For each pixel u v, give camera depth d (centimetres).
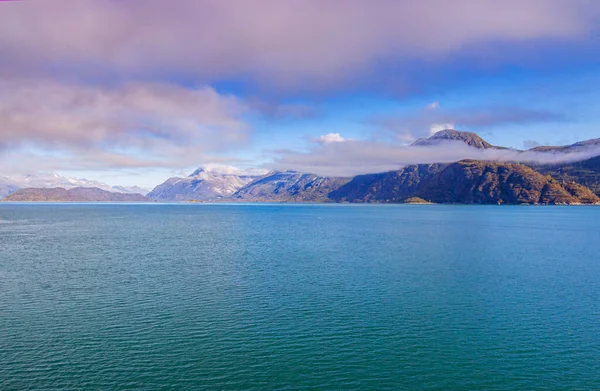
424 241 10288
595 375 2947
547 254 8062
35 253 8056
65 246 9212
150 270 6216
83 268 6362
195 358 3128
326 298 4647
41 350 3238
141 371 2927
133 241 10312
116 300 4544
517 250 8644
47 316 4009
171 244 9644
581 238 11200
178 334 3572
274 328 3725
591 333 3659
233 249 8681
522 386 2809
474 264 6794
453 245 9469
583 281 5547
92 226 15762
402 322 3897
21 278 5628
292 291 4950
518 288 5153
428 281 5500
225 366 3012
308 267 6456
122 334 3562
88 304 4391
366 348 3328
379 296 4744
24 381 2775
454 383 2838
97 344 3356
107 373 2889
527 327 3794
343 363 3084
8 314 4066
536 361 3145
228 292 4878
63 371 2912
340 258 7388
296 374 2917
